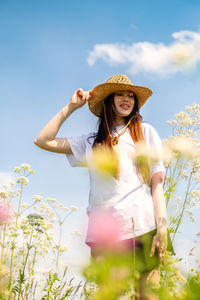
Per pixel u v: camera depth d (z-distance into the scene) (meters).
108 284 0.61
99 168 0.69
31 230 2.94
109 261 0.61
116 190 2.10
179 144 0.84
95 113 2.83
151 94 2.70
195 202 2.47
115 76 2.74
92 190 2.18
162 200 2.15
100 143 2.31
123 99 2.51
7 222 2.51
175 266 1.23
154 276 1.92
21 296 2.71
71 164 2.57
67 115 2.51
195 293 0.65
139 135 2.32
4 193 3.07
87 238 2.09
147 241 2.04
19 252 2.87
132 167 2.18
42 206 3.26
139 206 2.10
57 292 2.65
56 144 2.53
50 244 2.88
